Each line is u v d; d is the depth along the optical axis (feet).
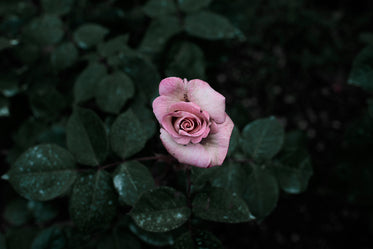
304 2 3.92
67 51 1.83
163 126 1.33
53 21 1.83
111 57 1.78
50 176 1.50
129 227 1.62
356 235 2.97
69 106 1.91
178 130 1.33
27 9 1.98
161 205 1.42
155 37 1.81
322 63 3.75
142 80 1.74
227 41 1.96
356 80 1.69
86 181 1.49
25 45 1.95
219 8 2.04
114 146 1.53
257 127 1.65
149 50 1.81
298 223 3.02
